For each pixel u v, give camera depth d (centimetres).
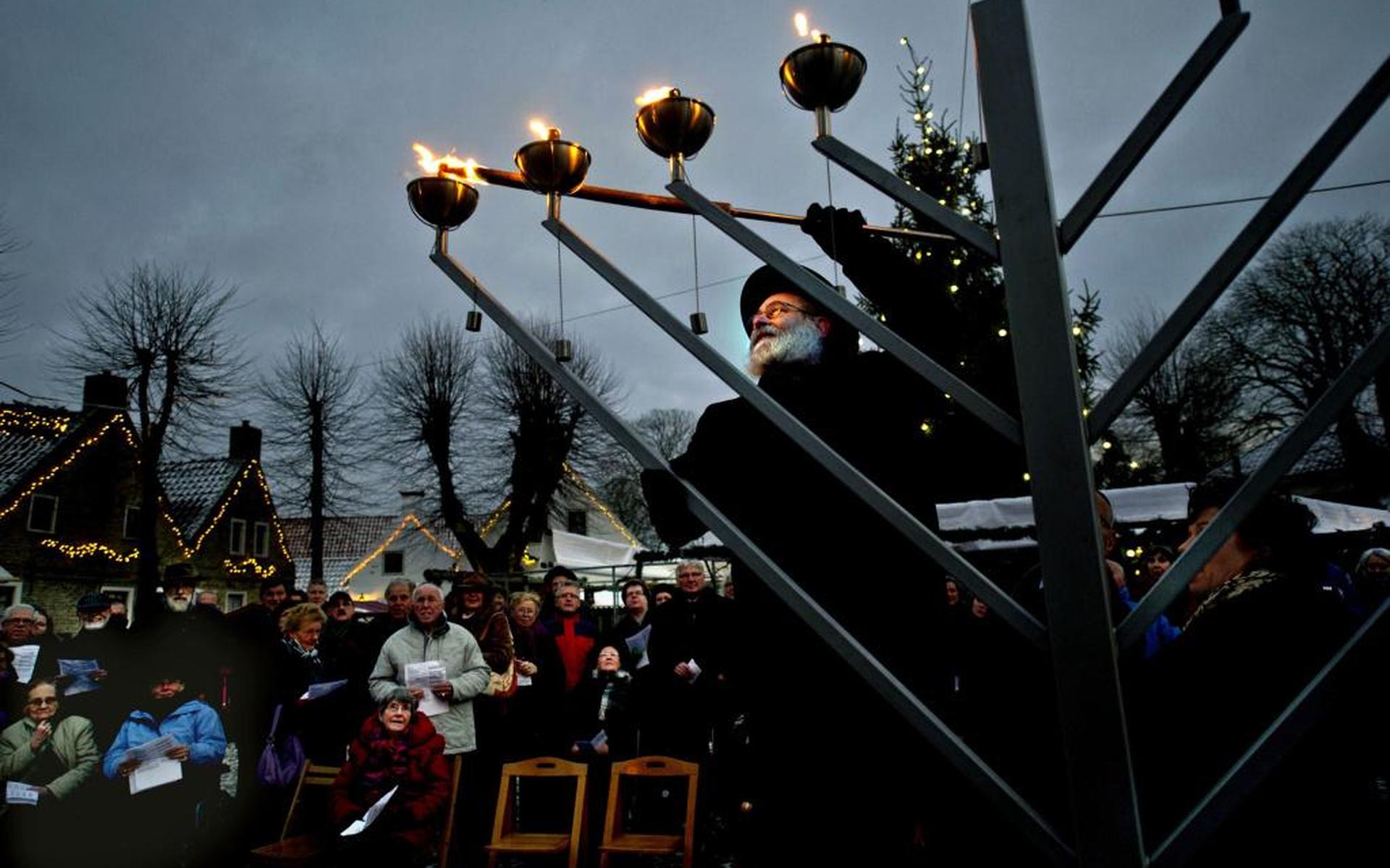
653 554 1285
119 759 479
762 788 142
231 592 2814
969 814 138
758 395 116
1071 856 96
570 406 2625
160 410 2094
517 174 140
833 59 129
